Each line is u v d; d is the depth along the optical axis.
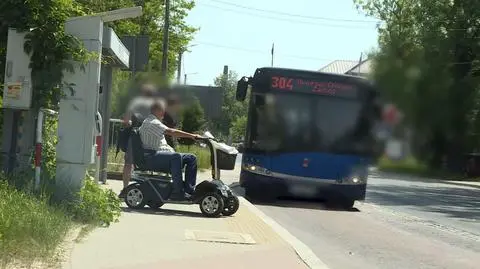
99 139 12.39
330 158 16.27
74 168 9.45
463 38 41.12
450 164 40.78
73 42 9.34
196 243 8.84
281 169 16.22
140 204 11.69
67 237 8.01
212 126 36.97
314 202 17.78
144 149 11.59
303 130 16.34
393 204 19.50
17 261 6.46
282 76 16.53
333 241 10.96
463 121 38.09
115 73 17.06
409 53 35.16
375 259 9.45
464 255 10.28
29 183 8.95
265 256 8.39
